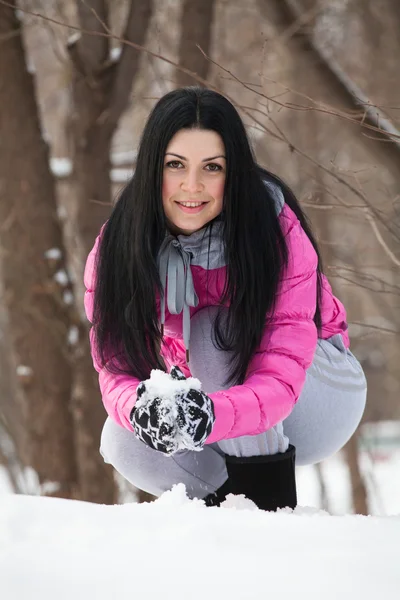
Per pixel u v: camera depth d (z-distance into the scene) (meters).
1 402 17.48
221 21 13.66
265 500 3.85
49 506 3.09
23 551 2.62
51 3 12.12
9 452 16.69
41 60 16.50
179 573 2.38
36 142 10.40
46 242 10.59
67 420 10.87
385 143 9.51
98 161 10.15
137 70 9.75
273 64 14.51
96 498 10.64
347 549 2.55
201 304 4.00
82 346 10.70
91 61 9.50
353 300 19.22
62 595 2.29
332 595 2.21
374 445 22.44
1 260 10.62
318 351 4.12
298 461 4.35
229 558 2.48
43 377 10.69
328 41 14.65
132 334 3.83
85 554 2.57
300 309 3.72
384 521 2.88
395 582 2.28
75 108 9.96
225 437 3.52
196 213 3.63
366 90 15.73
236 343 3.74
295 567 2.39
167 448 3.14
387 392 23.89
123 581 2.35
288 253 3.70
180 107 3.51
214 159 3.54
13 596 2.31
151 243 3.75
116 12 11.39
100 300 3.88
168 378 3.19
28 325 10.61
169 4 12.48
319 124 16.42
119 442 4.18
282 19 10.74
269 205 3.69
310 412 4.13
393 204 6.24
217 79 9.82
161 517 2.93
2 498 3.22
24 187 10.34
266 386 3.58
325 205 5.79
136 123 13.11
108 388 3.85
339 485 24.56
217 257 3.76
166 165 3.57
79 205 10.28
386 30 14.89
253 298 3.69
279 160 15.06
